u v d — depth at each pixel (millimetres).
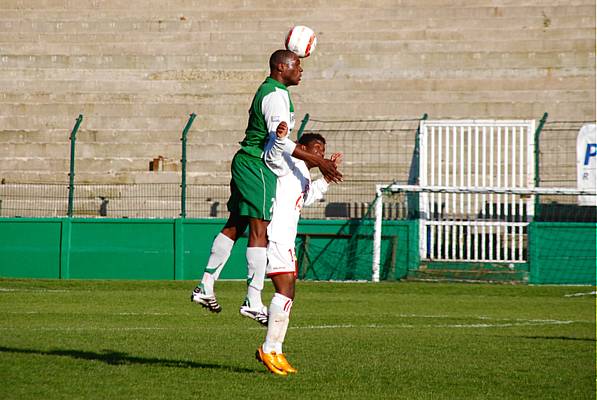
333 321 42812
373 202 73750
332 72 97188
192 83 97812
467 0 104500
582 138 69562
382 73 96625
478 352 30531
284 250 24703
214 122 91688
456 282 68938
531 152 71375
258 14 106000
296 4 106750
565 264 69438
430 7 104312
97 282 68062
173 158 87625
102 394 21250
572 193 68625
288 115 25172
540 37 99812
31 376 23453
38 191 83188
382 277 70688
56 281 68688
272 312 24422
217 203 80500
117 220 72250
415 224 70812
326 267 71188
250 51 101312
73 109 94438
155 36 104188
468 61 97125
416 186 69375
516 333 37594
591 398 22250
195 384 22797
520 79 94625
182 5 107812
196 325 40031
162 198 81250
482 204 73438
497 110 90000
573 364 27906
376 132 86188
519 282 69000
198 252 71750
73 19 107062
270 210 24953
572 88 94125
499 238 70062
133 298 55312
